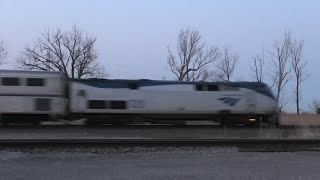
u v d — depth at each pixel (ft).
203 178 43.39
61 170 48.39
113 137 96.17
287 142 77.77
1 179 42.37
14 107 121.39
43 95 123.75
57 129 109.70
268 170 48.75
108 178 43.24
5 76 121.70
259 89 135.95
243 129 119.24
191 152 67.00
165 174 45.73
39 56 251.60
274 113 135.64
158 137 98.78
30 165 52.65
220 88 134.21
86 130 110.01
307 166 52.19
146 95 129.90
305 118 177.99
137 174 45.73
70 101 125.39
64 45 255.91
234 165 52.95
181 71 241.96
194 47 243.81
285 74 226.38
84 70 256.11
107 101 127.13
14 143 70.85
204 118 134.10
